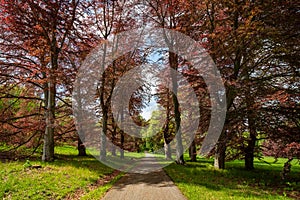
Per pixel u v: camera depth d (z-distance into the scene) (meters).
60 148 31.92
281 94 11.84
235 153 16.84
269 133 12.51
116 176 13.51
